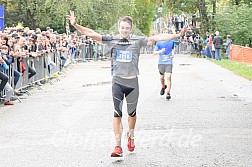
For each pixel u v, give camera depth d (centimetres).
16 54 1898
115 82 1027
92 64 4078
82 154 1038
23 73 2031
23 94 2039
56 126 1338
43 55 2403
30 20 5847
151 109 1612
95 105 1714
